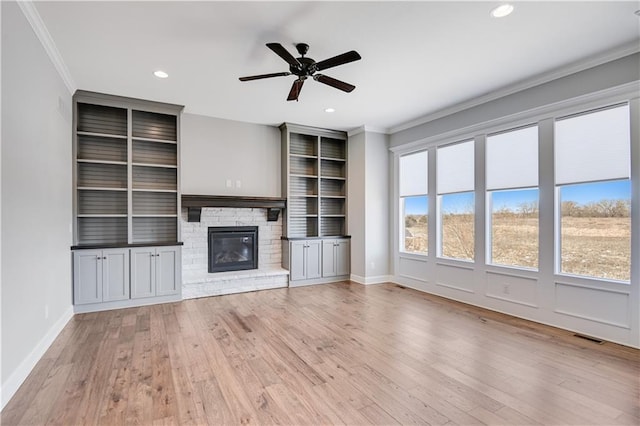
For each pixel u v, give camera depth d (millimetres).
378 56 3221
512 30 2762
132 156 4621
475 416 2021
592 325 3301
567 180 3504
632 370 2592
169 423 1945
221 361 2750
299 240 5648
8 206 2199
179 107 4684
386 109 4812
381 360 2777
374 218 5828
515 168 3994
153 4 2406
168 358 2803
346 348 3025
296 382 2414
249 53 3162
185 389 2312
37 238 2754
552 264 3613
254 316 3965
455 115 4711
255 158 5617
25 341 2471
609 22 2633
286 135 5629
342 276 6059
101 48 3045
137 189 4457
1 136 2100
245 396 2230
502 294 4125
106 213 4535
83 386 2344
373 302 4605
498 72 3562
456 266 4715
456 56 3215
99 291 4156
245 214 5500
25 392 2264
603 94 3162
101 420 1968
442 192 4961
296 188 5957
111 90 4090
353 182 6027
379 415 2029
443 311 4180
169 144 4930
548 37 2863
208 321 3775
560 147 3568
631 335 3039
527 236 3906
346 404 2145
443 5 2441
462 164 4668
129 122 4398
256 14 2551
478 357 2836
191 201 4805
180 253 4652
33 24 2574
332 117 5242
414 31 2791
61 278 3525
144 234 4773
